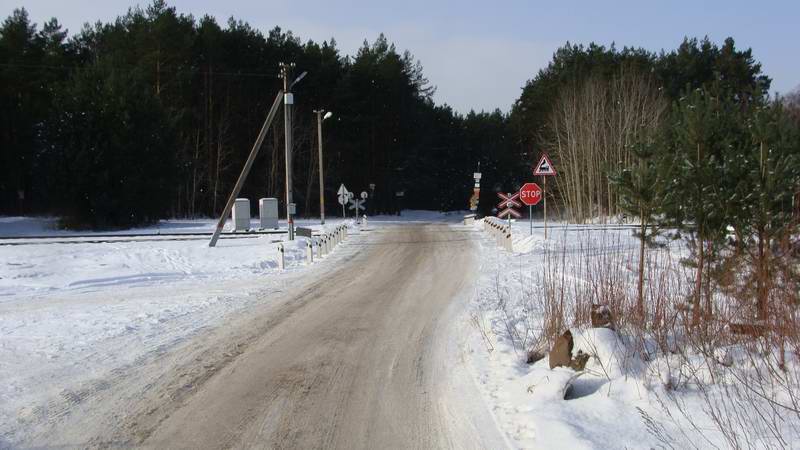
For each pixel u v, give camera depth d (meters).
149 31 55.38
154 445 5.69
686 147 9.38
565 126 55.72
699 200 9.05
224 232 36.19
